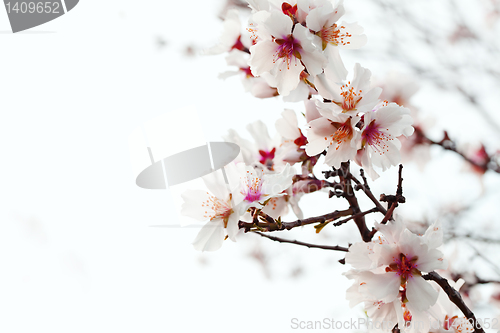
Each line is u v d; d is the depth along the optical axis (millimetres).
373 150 601
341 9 588
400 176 588
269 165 654
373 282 588
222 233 586
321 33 597
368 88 601
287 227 590
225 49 699
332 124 595
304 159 633
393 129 597
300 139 645
